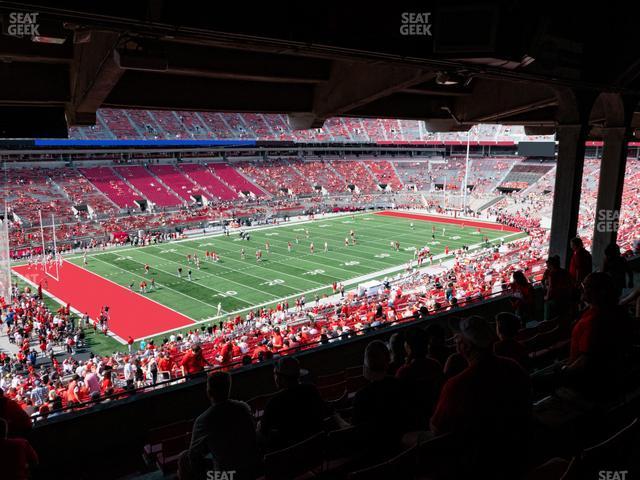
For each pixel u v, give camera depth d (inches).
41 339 896.9
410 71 244.4
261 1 161.3
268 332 836.6
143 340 973.2
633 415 169.0
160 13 145.6
